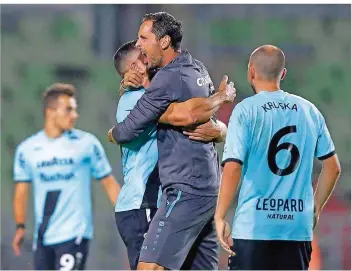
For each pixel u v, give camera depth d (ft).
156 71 66.28
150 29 64.85
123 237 67.41
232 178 57.31
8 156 132.46
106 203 124.36
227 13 145.79
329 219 117.60
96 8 140.56
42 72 140.26
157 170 65.98
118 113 67.46
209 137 63.62
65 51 141.38
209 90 65.72
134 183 66.28
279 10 148.05
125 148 66.59
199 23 145.07
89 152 92.53
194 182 63.52
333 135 141.38
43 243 91.20
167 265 62.75
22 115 136.56
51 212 91.30
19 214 93.81
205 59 144.77
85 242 91.91
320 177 61.93
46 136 92.27
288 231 58.80
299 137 59.21
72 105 93.20
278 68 59.62
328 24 148.77
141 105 62.90
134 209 66.03
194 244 67.51
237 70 144.36
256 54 59.88
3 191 128.26
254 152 58.59
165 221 63.05
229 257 59.67
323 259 114.52
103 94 136.46
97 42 140.56
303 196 59.36
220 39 145.69
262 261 58.54
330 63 148.15
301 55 148.87
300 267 59.41
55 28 142.72
